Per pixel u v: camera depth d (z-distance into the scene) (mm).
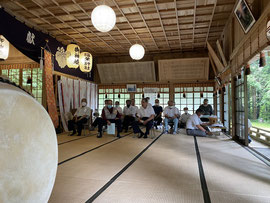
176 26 6773
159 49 9203
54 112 6828
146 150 4066
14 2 5238
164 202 1804
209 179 2406
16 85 1170
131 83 10312
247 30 4082
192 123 6281
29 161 1037
